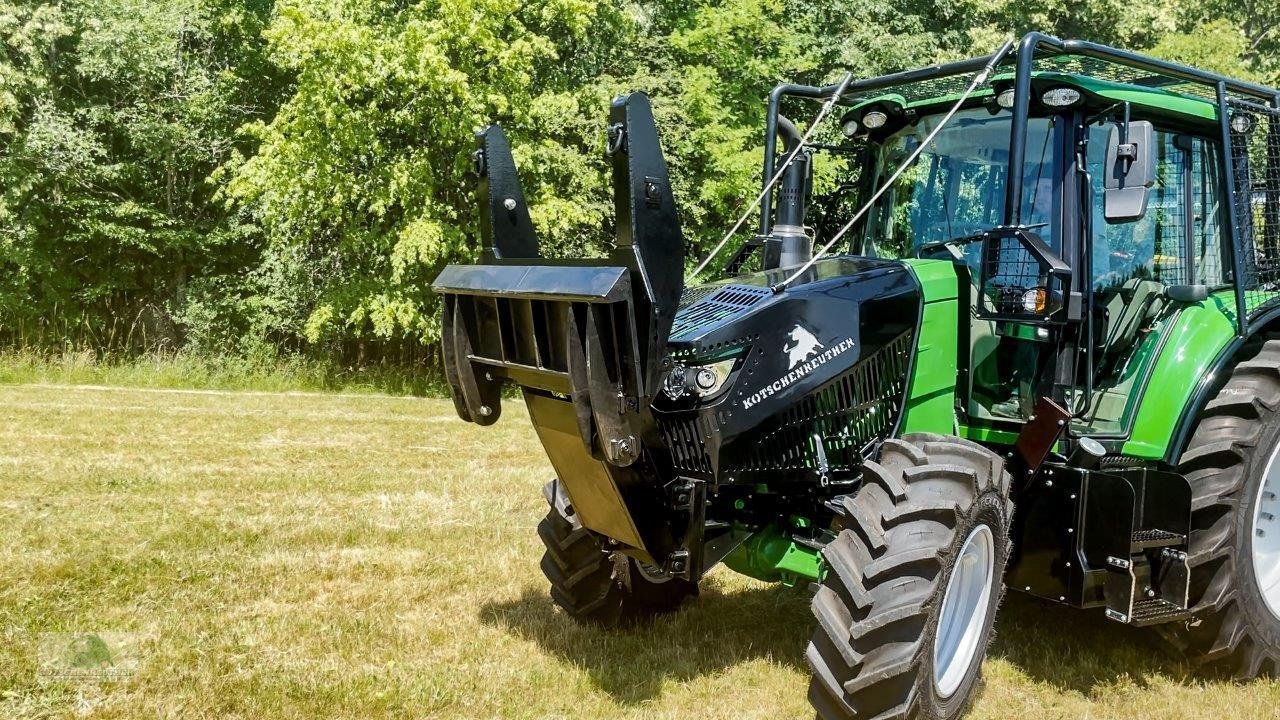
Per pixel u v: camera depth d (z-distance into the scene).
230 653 4.15
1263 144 4.80
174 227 17.30
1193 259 4.58
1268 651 4.35
